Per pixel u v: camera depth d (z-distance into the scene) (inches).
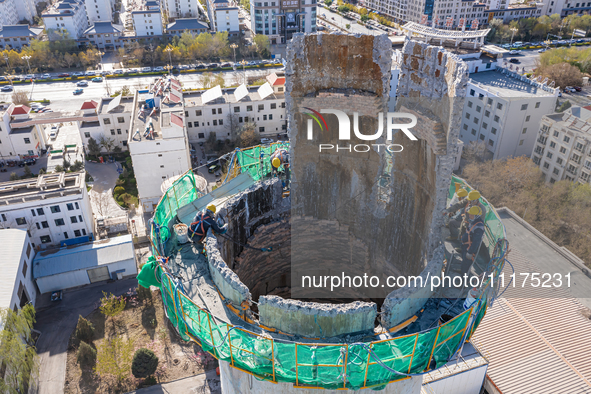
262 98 4552.2
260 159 1604.3
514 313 2053.4
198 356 2358.5
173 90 4195.4
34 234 3026.6
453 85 1024.9
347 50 1342.3
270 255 1595.7
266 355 877.8
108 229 3294.8
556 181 3538.4
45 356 2375.7
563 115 3786.9
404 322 985.5
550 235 3065.9
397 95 1288.1
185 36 7258.9
